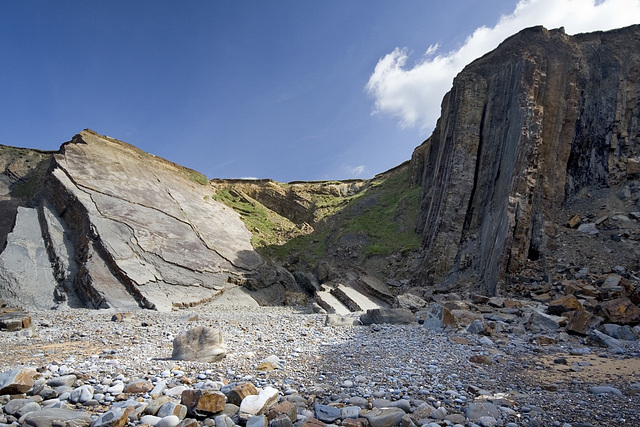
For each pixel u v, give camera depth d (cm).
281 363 991
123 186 3794
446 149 3566
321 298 2750
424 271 3094
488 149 3203
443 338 1356
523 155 2669
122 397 711
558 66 3111
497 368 962
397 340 1324
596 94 3130
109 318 2027
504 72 3331
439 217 3209
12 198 4216
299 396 706
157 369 914
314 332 1510
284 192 5631
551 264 2377
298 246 4288
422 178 4409
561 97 3022
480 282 2584
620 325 1404
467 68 3772
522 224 2478
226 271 3428
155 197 3931
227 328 1619
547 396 742
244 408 626
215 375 866
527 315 1652
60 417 577
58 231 3166
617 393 753
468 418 622
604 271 2189
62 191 3397
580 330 1373
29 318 1730
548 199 2775
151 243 3244
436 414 621
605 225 2555
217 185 5500
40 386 731
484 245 2753
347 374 891
